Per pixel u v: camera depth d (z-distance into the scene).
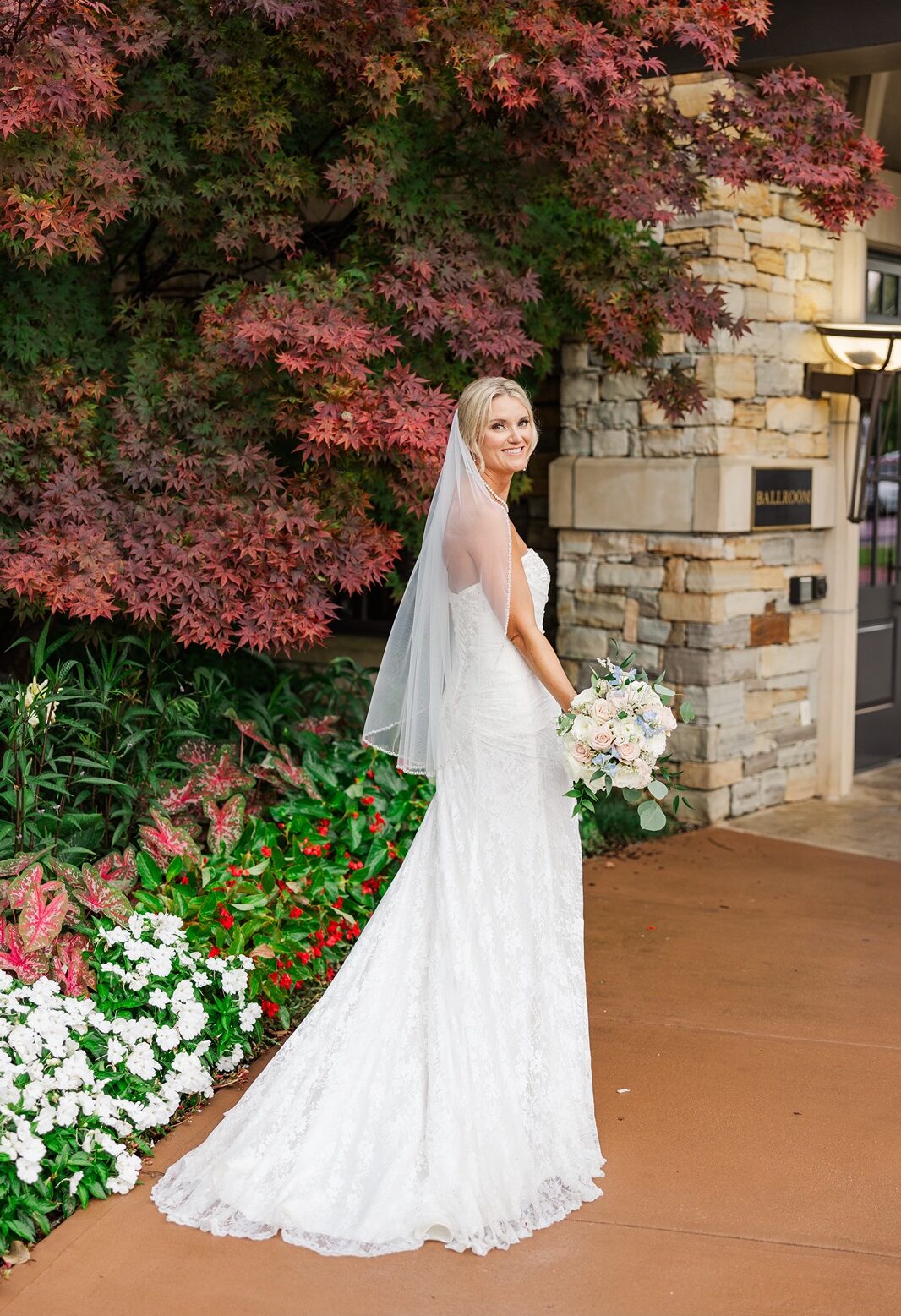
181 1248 2.52
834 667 6.17
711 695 5.60
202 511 4.01
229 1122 2.82
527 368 5.80
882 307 6.50
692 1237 2.57
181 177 4.40
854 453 6.10
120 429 4.23
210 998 3.28
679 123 4.45
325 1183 2.62
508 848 2.81
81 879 3.34
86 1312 2.32
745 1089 3.23
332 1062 2.75
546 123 4.27
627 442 5.77
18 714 3.62
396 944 2.81
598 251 4.77
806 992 3.87
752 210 5.49
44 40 3.49
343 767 4.50
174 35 4.09
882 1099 3.19
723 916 4.55
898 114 5.88
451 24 3.98
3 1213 2.52
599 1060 3.40
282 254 5.00
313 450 3.87
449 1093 2.66
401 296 4.09
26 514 4.02
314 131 4.54
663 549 5.67
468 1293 2.39
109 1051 2.90
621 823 5.54
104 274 4.92
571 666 6.06
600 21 4.18
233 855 3.75
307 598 3.95
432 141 4.46
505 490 2.87
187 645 4.04
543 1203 2.68
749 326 5.34
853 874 5.06
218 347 3.99
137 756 4.15
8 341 4.32
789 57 4.95
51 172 3.67
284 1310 2.33
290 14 3.74
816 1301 2.37
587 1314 2.33
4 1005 2.85
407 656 3.12
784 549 5.90
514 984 2.79
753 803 5.92
